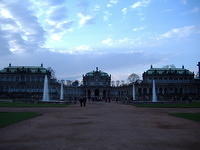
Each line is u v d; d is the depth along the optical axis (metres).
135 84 191.38
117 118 37.84
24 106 69.06
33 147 17.41
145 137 21.23
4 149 16.83
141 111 54.12
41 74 190.50
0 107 63.72
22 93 186.50
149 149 16.84
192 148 17.20
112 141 19.50
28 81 189.62
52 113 47.25
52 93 188.00
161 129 26.00
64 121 33.38
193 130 25.34
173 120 34.56
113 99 176.25
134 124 30.20
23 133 23.23
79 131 24.53
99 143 18.73
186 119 35.91
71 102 103.81
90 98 181.75
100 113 48.00
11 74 190.25
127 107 71.56
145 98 162.38
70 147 17.39
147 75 197.25
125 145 18.06
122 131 24.58
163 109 61.22
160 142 19.16
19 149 16.83
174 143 18.80
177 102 106.94
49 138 20.73
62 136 21.70
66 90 197.25
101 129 25.95
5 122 30.72
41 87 188.38
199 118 37.00
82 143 18.75
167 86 193.50
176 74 196.00
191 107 69.00
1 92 186.88
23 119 34.62
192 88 193.62
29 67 196.88
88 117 39.41
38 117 38.53
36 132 23.84
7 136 21.62
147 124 30.20
